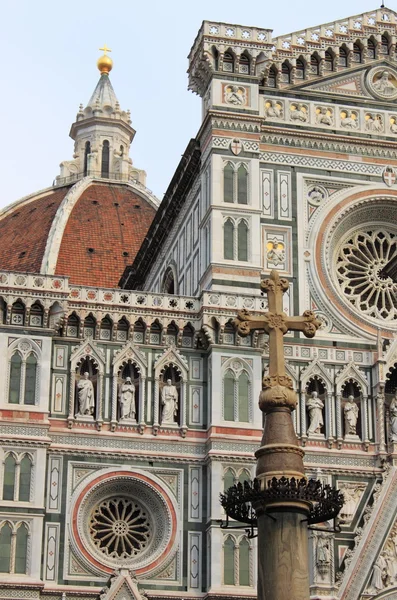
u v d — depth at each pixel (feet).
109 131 547.90
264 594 116.26
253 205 230.68
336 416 222.28
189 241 248.32
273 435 122.21
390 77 252.01
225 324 220.02
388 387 229.66
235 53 238.89
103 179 514.68
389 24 255.70
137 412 215.92
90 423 212.64
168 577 207.21
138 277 306.76
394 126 246.88
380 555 210.38
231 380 217.77
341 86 247.70
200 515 211.61
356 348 228.63
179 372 219.82
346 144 242.99
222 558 205.26
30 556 200.23
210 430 214.07
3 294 213.46
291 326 128.77
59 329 216.95
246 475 212.23
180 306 223.30
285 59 245.45
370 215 242.17
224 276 224.33
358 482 218.79
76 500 207.31
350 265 239.50
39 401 209.46
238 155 233.35
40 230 487.20
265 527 117.70
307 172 239.09
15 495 203.31
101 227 481.05
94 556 205.57
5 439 205.67
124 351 218.38
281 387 124.16
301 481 117.50
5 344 211.82
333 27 251.60
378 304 237.86
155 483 211.82
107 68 576.61
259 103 239.91
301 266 231.91
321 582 205.26
